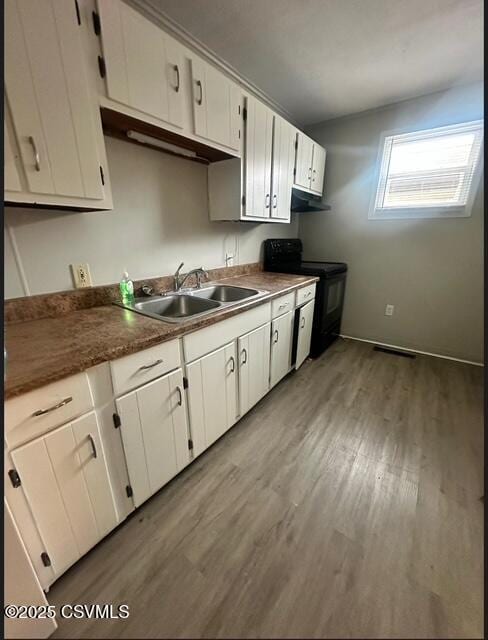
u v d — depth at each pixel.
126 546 1.15
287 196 2.42
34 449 0.85
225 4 1.44
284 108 2.68
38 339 1.08
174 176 1.81
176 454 1.38
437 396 2.20
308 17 1.54
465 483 1.43
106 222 1.51
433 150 2.58
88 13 0.99
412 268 2.89
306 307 2.50
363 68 2.03
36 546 0.91
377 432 1.81
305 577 1.04
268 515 1.28
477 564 1.08
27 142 0.91
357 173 2.96
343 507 1.31
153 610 0.96
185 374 1.34
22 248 1.23
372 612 0.94
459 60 1.95
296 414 2.00
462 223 2.58
